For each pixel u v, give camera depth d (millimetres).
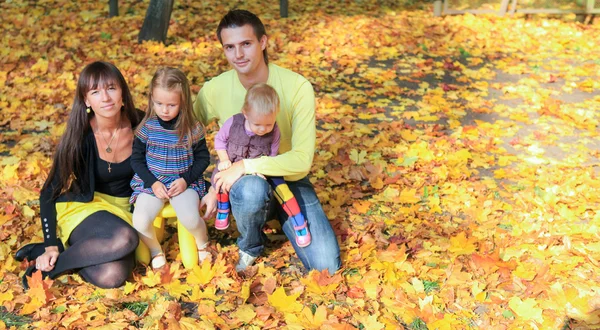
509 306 3416
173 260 3777
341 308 3355
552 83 7449
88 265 3395
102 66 3396
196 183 3605
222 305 3338
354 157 5172
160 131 3432
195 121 3494
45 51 7547
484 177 4965
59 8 9352
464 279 3623
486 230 4180
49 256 3461
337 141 5516
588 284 3646
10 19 8688
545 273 3688
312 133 3582
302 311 3289
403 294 3457
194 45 8031
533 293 3535
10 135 5477
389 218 4363
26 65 7094
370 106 6434
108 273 3406
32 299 3297
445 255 3916
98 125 3518
